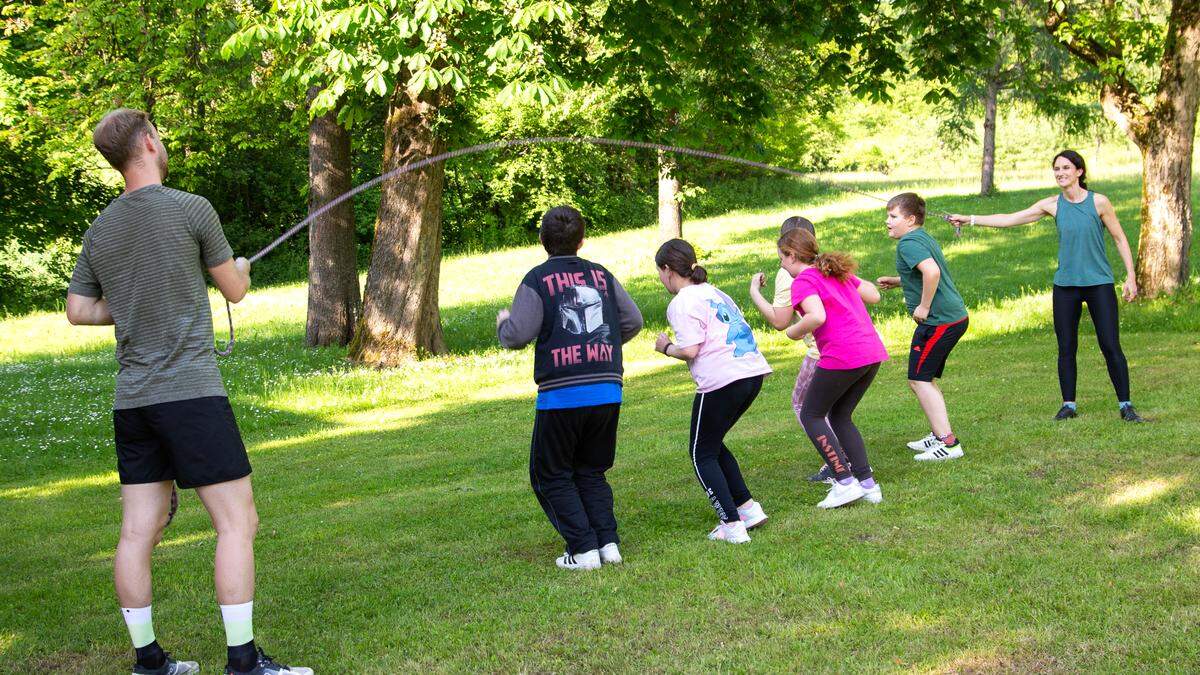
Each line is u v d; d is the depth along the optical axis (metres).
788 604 3.62
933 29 13.35
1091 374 8.53
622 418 8.84
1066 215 6.39
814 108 23.64
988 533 4.27
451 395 11.48
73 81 18.66
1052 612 3.35
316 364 13.97
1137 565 3.73
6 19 20.16
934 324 5.65
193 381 3.11
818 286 4.78
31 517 6.59
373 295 13.71
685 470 6.22
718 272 24.12
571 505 4.27
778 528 4.62
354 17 10.10
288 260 32.38
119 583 3.19
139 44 17.50
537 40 12.31
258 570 4.59
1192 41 12.70
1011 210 28.83
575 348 4.21
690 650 3.28
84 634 3.78
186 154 20.67
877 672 3.00
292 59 15.05
